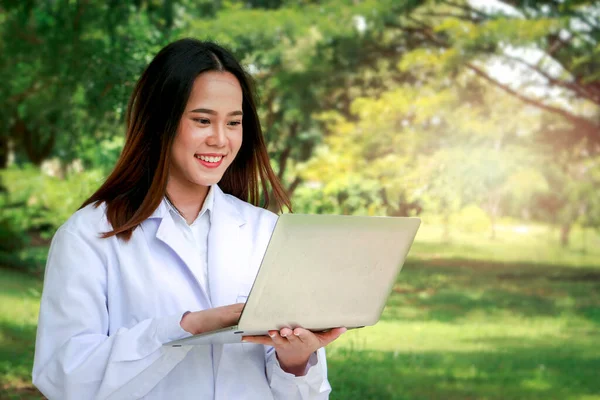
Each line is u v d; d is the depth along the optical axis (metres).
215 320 1.91
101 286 2.08
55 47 9.82
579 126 16.48
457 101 16.86
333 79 16.38
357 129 16.95
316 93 16.52
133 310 2.07
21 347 8.39
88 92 7.83
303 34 15.42
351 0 16.27
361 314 1.99
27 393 6.79
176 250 2.11
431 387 7.79
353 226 1.85
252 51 11.64
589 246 18.80
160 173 2.10
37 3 10.33
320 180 17.05
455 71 16.45
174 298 2.09
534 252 17.45
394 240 1.94
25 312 10.34
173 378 2.08
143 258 2.10
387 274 1.98
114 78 7.28
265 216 2.32
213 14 16.62
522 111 16.97
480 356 9.34
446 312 11.99
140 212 2.10
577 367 9.02
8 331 9.16
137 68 7.23
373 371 8.01
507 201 18.69
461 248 17.62
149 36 7.70
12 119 17.09
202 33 13.95
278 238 1.75
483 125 16.69
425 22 16.70
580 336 10.73
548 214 18.81
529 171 16.70
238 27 14.32
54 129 13.00
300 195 17.41
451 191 16.45
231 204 2.29
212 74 2.08
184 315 1.94
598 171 17.39
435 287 13.91
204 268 2.18
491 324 11.30
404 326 10.84
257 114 2.41
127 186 2.19
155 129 2.15
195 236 2.21
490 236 18.05
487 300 13.00
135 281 2.08
